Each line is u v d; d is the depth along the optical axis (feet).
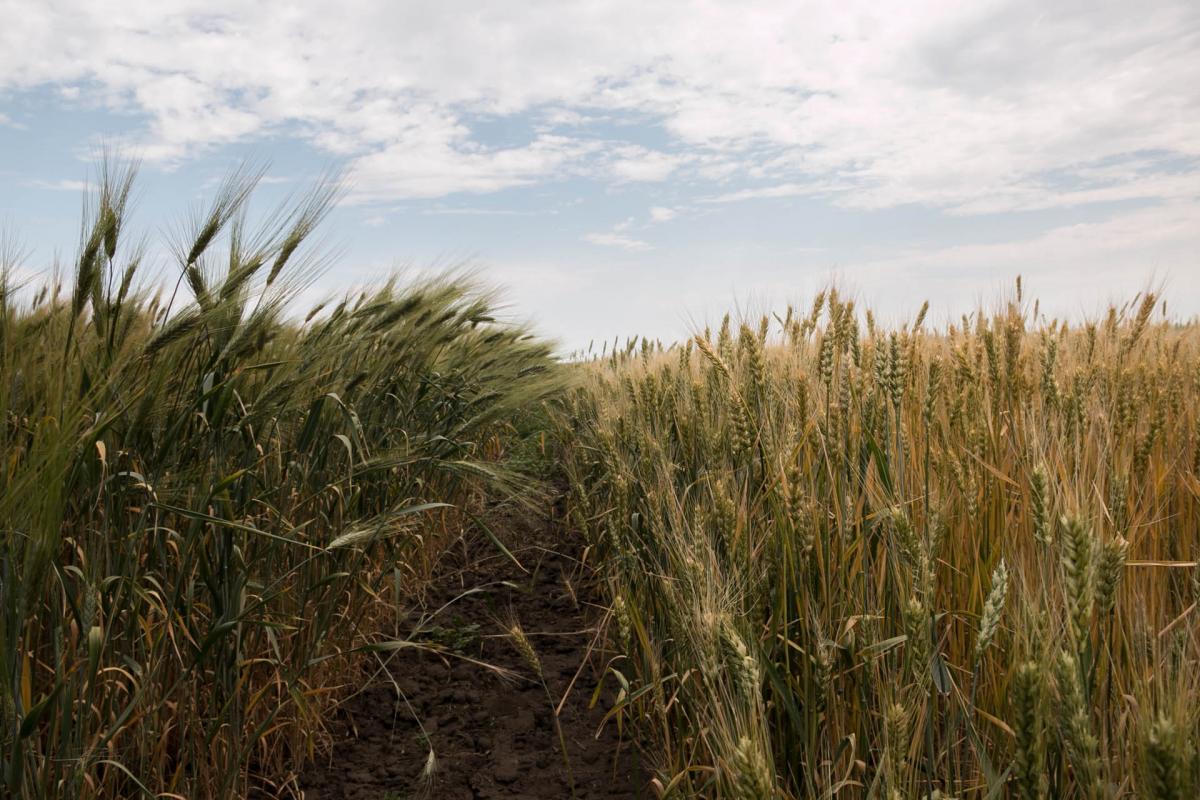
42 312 11.07
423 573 20.90
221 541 11.51
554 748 13.43
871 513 10.44
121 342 10.83
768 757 7.54
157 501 10.27
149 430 10.97
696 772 10.36
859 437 11.41
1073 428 11.85
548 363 27.84
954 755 8.68
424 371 20.38
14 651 8.21
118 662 10.25
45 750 9.76
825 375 12.30
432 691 15.80
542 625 18.90
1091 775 5.68
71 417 8.62
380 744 13.94
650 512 14.20
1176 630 8.29
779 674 9.93
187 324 10.89
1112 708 7.70
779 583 10.22
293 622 13.44
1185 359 17.21
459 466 16.93
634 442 17.54
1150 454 11.84
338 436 13.34
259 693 11.49
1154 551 10.15
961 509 10.76
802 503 9.94
